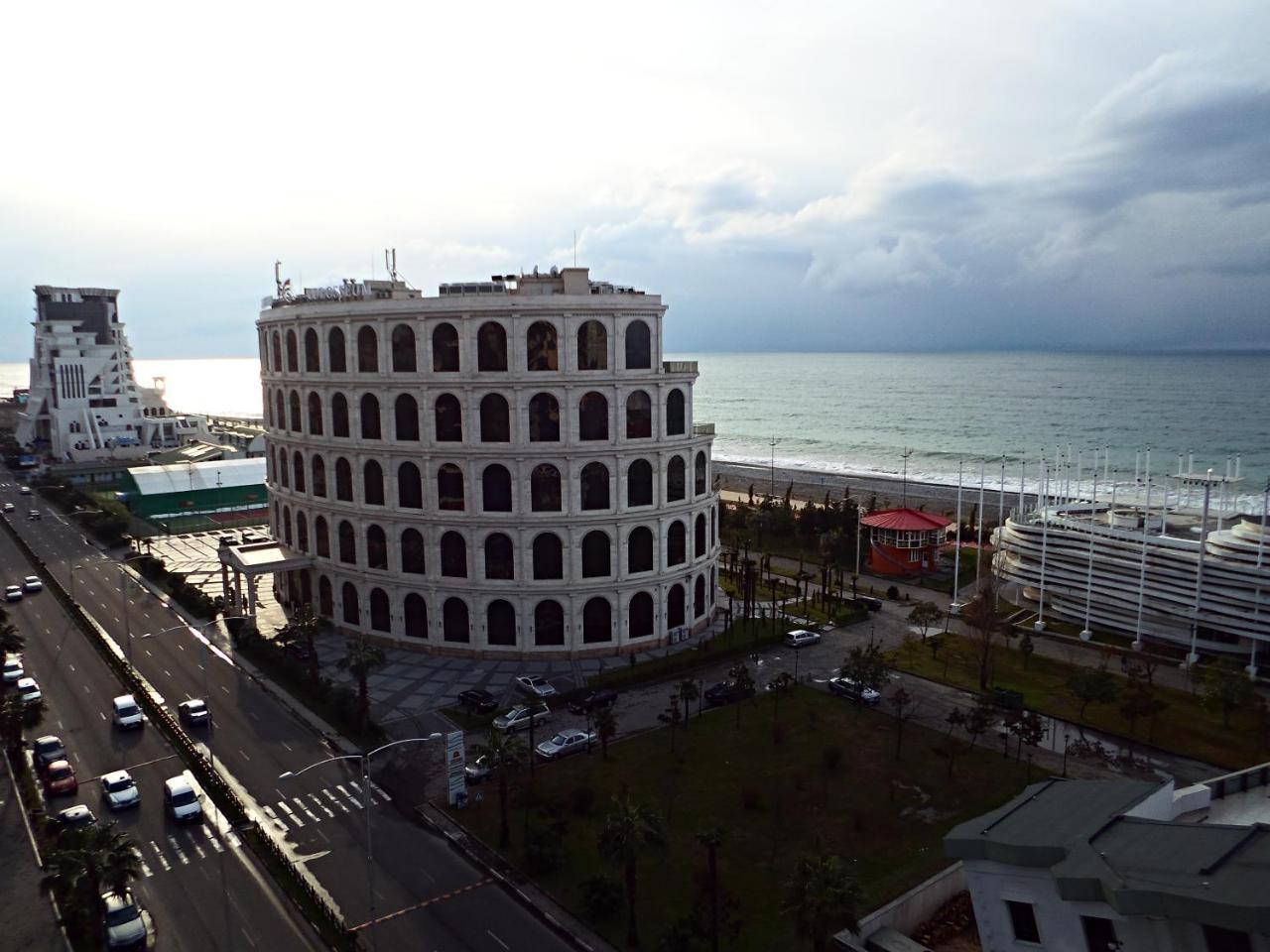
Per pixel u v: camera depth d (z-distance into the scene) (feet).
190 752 194.90
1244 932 72.18
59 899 142.31
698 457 279.49
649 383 255.50
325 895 144.87
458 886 147.74
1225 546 251.60
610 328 248.73
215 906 142.10
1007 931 94.63
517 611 255.09
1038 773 186.70
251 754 197.77
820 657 263.08
